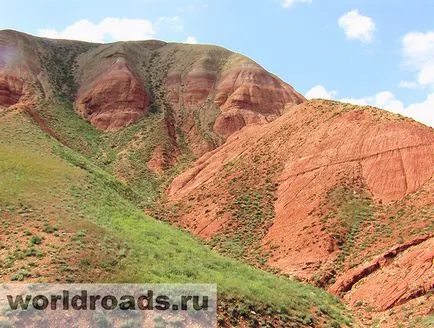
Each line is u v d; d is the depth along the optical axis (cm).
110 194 4084
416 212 4238
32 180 3450
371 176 4925
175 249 3166
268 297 2516
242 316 2167
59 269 2105
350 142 5359
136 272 2220
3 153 3969
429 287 3081
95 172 5297
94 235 2562
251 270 3328
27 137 5128
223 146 7444
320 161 5316
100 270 2162
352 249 4091
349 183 4903
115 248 2481
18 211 2767
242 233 4828
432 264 3253
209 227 5091
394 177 4803
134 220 3653
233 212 5166
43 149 4856
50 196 3178
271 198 5238
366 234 4219
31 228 2550
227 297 2252
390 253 3712
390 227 4184
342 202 4675
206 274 2617
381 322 2933
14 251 2273
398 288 3212
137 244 2756
